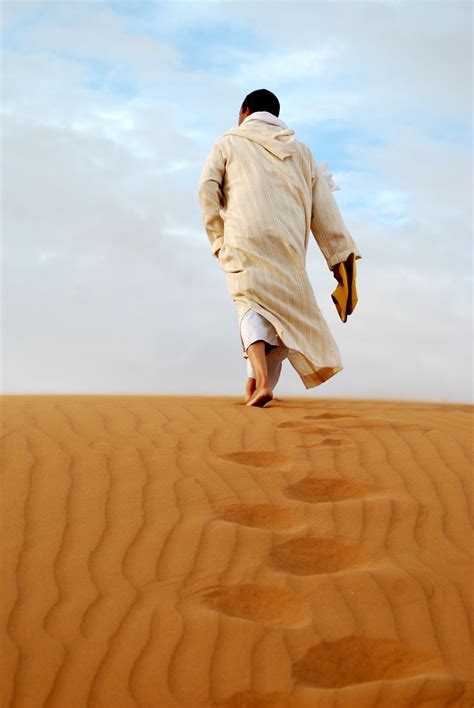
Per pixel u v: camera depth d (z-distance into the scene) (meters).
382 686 2.65
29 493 3.75
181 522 3.53
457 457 4.32
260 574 3.20
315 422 4.92
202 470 4.02
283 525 3.62
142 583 3.13
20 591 3.07
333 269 6.48
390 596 3.11
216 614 2.95
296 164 6.23
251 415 5.10
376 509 3.72
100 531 3.46
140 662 2.74
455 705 2.62
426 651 2.87
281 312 5.87
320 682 2.72
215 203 6.20
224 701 2.61
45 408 5.17
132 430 4.61
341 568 3.35
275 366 6.23
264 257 5.92
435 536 3.55
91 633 2.86
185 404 5.50
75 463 4.07
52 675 2.69
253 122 6.36
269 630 2.90
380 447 4.43
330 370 6.01
